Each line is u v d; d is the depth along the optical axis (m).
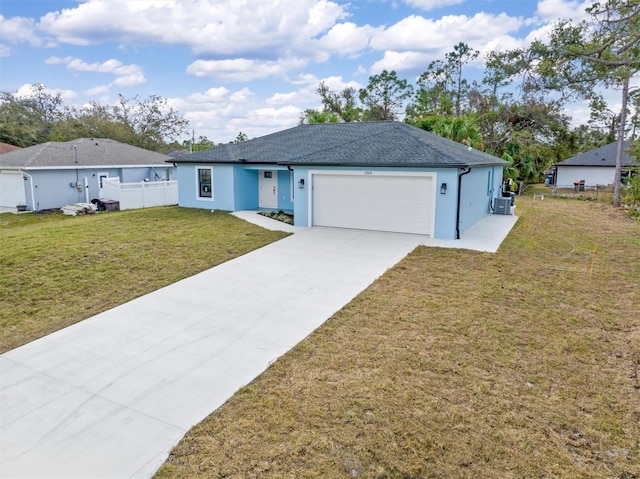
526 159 36.25
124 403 4.77
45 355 5.96
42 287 8.59
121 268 9.87
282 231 14.15
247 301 7.94
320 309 7.48
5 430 4.33
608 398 4.77
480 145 27.36
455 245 12.16
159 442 4.10
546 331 6.54
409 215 13.62
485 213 18.58
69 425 4.39
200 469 3.72
